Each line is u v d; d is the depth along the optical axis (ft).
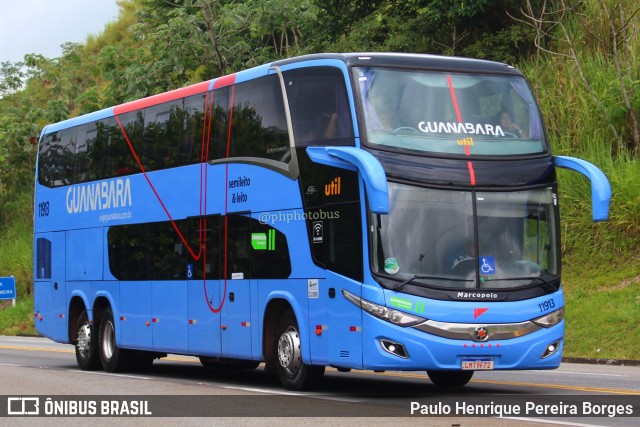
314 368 50.93
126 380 61.41
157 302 63.72
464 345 45.19
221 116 58.13
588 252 89.97
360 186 46.44
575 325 79.71
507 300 46.19
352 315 46.52
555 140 97.96
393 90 48.01
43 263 78.59
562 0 103.91
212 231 58.18
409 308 45.03
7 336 135.44
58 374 67.26
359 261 46.24
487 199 47.03
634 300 80.43
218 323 57.36
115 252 68.69
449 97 48.60
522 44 109.70
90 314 71.67
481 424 37.29
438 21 111.55
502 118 49.14
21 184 171.63
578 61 100.89
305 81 51.13
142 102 67.00
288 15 116.37
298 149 50.96
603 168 92.32
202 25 123.13
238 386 56.08
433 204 46.32
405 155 46.70
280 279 51.83
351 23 119.65
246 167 55.21
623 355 73.41
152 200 64.75
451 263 45.91
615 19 102.78
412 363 44.86
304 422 38.63
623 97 94.63
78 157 74.38
